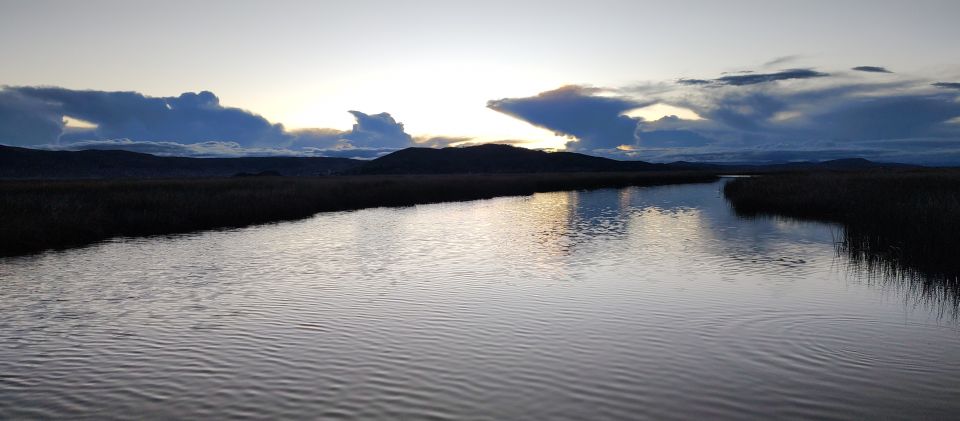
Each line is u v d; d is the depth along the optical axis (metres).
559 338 10.56
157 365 9.27
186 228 28.69
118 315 12.18
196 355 9.71
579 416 7.46
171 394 8.17
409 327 11.23
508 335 10.74
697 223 29.66
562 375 8.80
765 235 24.52
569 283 15.19
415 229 28.12
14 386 8.46
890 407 7.68
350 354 9.73
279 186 48.81
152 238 24.81
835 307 12.67
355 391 8.24
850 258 18.70
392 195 50.06
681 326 11.29
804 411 7.59
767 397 8.00
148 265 18.16
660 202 46.03
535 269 17.20
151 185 44.34
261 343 10.31
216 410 7.69
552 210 39.47
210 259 19.28
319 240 24.09
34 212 25.25
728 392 8.17
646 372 8.92
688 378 8.68
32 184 44.44
